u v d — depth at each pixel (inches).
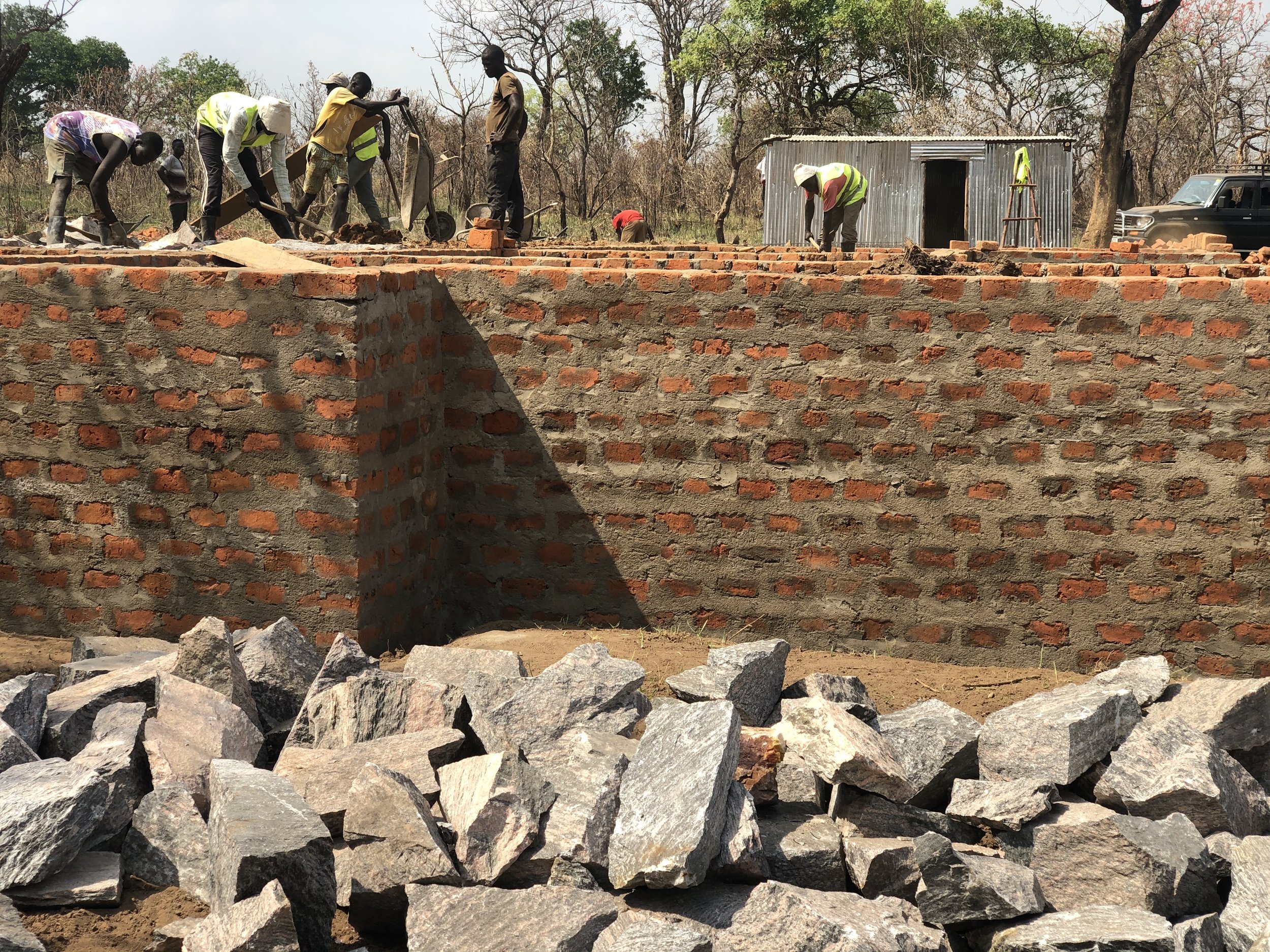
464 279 229.5
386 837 124.7
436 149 924.0
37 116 1539.1
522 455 232.5
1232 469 207.2
